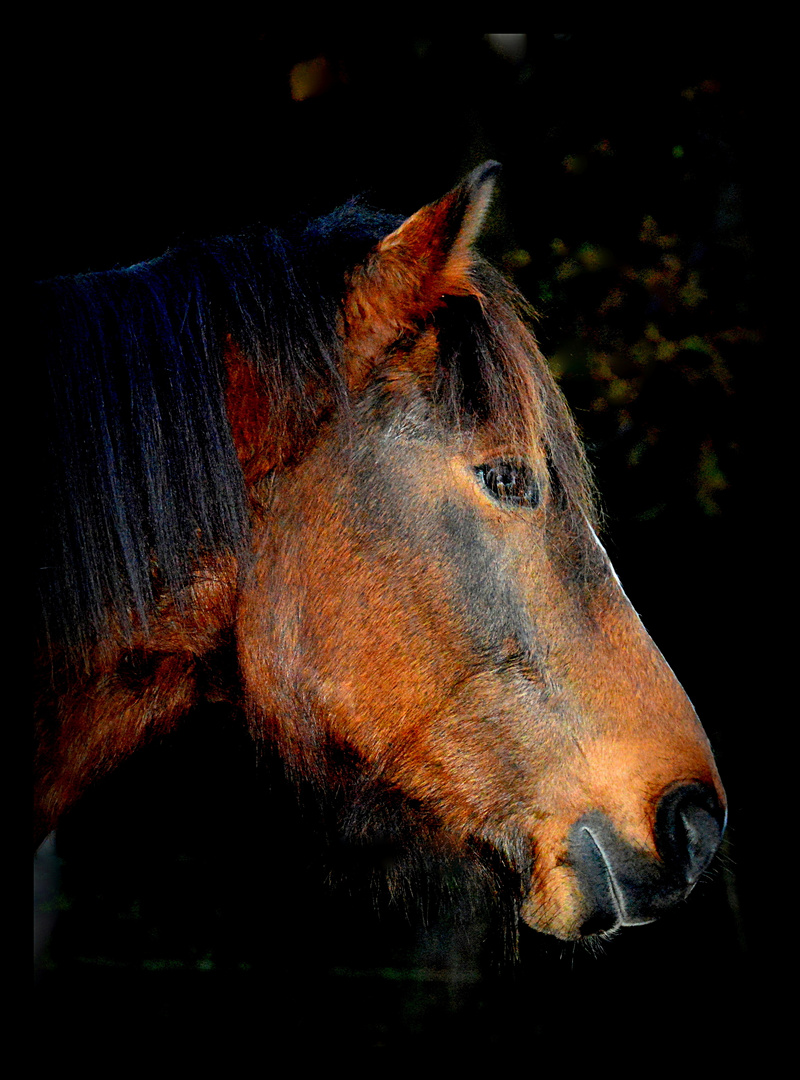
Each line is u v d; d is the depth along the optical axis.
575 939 3.97
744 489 7.71
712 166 7.87
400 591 3.84
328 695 3.91
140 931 9.84
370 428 3.86
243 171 8.93
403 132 9.02
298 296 3.88
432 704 3.89
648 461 7.57
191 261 4.00
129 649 3.76
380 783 4.00
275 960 9.62
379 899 5.28
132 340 3.71
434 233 3.77
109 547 3.60
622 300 7.42
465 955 8.91
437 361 3.89
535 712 3.88
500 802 3.93
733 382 7.41
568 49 8.52
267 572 3.85
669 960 8.16
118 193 8.80
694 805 3.93
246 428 3.85
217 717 4.90
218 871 9.79
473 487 3.85
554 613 3.89
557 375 7.27
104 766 3.98
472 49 8.70
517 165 8.59
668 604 8.21
